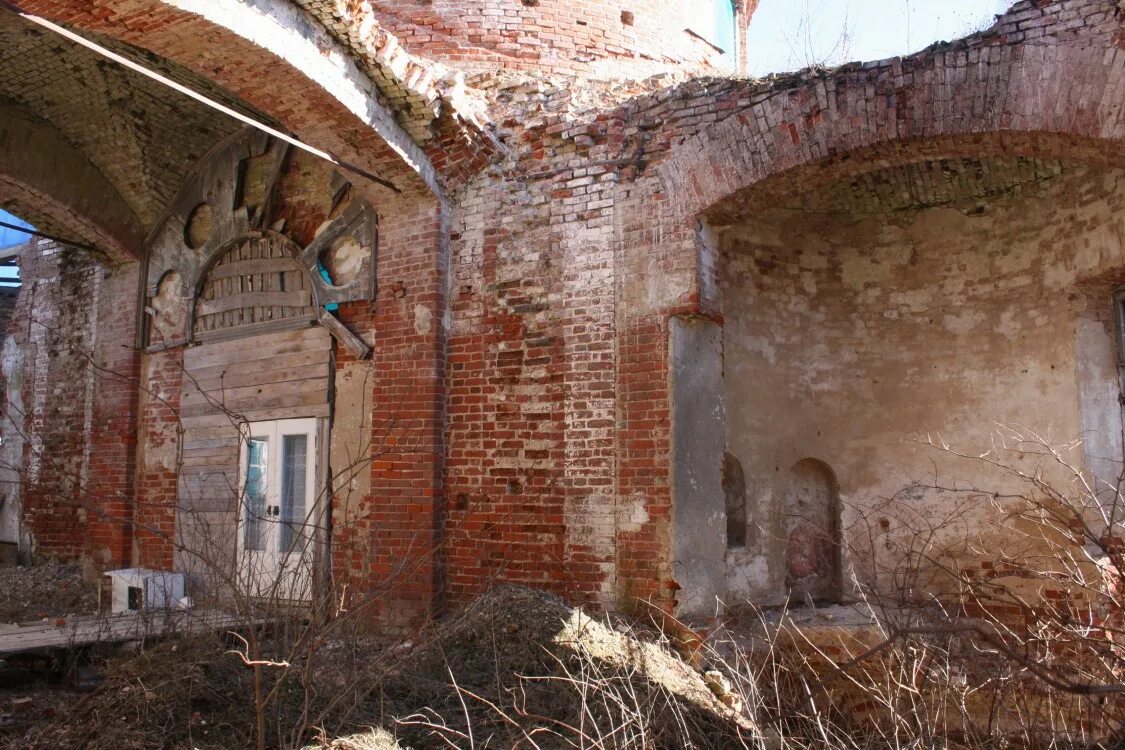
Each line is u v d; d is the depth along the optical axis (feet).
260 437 29.73
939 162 25.68
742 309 26.71
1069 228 24.64
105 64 28.22
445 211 26.58
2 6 18.35
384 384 26.53
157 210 33.83
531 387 24.76
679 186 23.38
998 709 16.39
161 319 33.73
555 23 30.09
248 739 15.92
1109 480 23.61
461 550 25.03
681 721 16.51
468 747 15.88
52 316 38.65
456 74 25.93
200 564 29.63
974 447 26.13
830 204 27.84
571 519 23.65
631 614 22.39
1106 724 14.98
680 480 22.38
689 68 33.27
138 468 33.55
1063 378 24.64
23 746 16.06
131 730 16.17
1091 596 22.22
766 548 26.40
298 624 19.51
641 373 23.17
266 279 30.45
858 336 28.07
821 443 27.89
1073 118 19.52
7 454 39.73
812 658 21.83
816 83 22.06
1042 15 20.10
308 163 29.81
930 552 26.27
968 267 26.89
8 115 30.30
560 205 25.05
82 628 22.99
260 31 21.13
